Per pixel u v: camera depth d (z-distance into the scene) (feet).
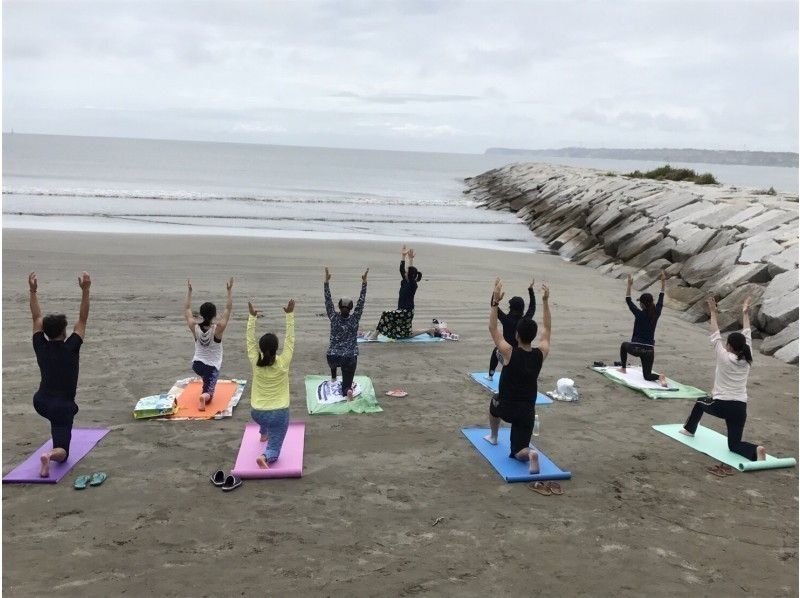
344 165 370.12
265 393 17.78
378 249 61.62
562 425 22.34
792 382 27.94
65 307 34.73
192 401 22.56
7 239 54.08
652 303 27.02
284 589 12.61
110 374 25.17
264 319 34.50
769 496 17.56
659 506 16.75
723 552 14.67
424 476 17.92
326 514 15.62
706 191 73.77
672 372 29.09
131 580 12.74
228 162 318.65
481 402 24.09
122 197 108.88
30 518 14.94
